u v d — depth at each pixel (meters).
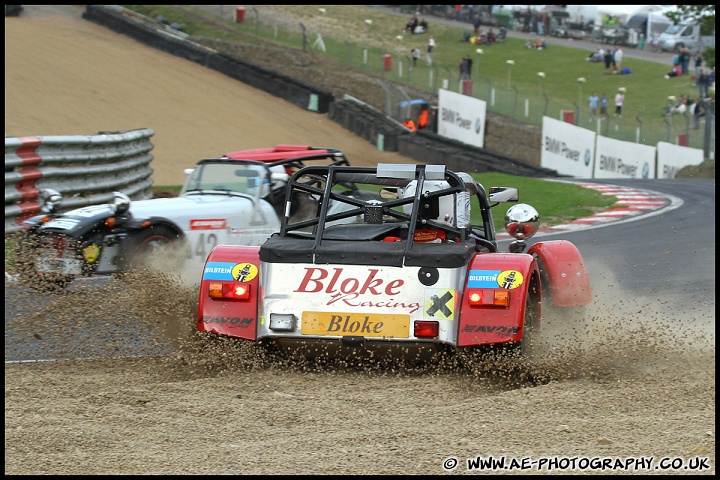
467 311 14.27
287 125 92.94
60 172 34.34
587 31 161.00
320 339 14.45
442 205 16.14
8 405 13.08
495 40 152.62
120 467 10.35
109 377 14.99
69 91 89.50
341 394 13.71
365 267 14.55
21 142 31.80
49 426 11.99
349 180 16.64
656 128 83.62
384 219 17.56
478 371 14.45
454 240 16.12
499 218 40.16
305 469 10.23
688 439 11.16
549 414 12.43
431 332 14.12
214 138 83.50
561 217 41.56
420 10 181.25
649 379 14.66
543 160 87.88
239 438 11.48
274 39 132.50
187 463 10.49
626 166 79.31
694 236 34.22
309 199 22.97
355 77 112.38
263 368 15.22
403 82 110.94
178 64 110.50
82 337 17.78
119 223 25.03
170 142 79.88
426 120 92.44
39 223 24.95
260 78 104.81
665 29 148.88
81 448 11.09
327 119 97.31
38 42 106.31
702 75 96.69
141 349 17.09
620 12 155.88
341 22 154.25
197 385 14.26
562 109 93.44
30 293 23.38
